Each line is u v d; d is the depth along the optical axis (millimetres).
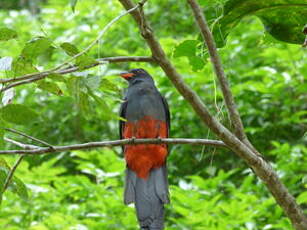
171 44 14070
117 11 15961
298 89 13180
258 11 6473
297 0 6258
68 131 14781
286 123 13469
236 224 10641
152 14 17453
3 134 5035
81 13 16688
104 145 6215
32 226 10797
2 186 5742
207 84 13750
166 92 13992
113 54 15625
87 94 4535
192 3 5961
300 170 12102
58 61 13352
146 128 9195
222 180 12320
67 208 11852
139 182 8680
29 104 14180
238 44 14055
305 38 6516
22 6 22422
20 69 4902
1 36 5008
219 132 5754
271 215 11305
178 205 11305
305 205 12891
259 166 5922
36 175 11891
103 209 11516
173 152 14000
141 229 7809
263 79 13789
